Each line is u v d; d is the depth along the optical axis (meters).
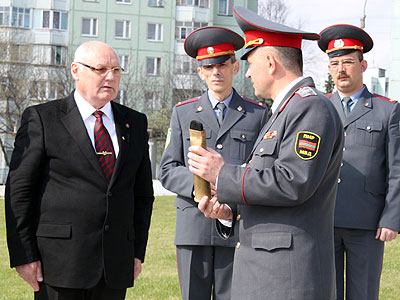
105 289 3.56
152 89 36.81
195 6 39.88
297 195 2.79
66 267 3.41
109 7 38.81
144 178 3.86
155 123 33.66
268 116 3.17
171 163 4.53
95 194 3.48
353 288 4.57
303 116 2.89
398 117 4.56
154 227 11.59
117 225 3.54
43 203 3.46
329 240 3.02
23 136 3.50
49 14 37.56
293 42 3.12
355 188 4.51
